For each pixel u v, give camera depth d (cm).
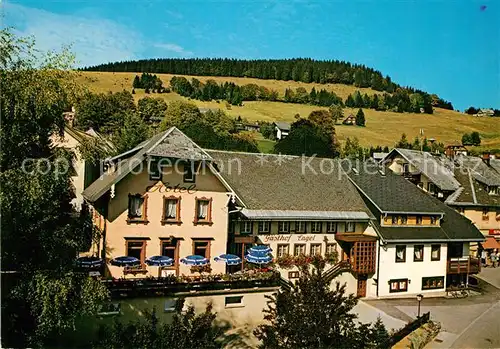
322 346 1827
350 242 3872
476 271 4453
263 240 3591
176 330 1806
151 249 3077
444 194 5709
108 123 9350
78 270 2514
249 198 3688
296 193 3972
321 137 9669
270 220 3553
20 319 2097
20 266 2095
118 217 2988
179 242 3156
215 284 2936
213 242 3253
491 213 5809
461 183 5869
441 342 3070
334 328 1880
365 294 3984
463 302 4012
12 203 1969
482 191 5834
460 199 5603
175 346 1758
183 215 3169
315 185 4191
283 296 1956
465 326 3384
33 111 2147
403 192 4491
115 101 10762
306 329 1819
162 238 3103
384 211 4019
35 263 2116
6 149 2059
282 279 3312
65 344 2488
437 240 4169
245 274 3077
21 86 2122
